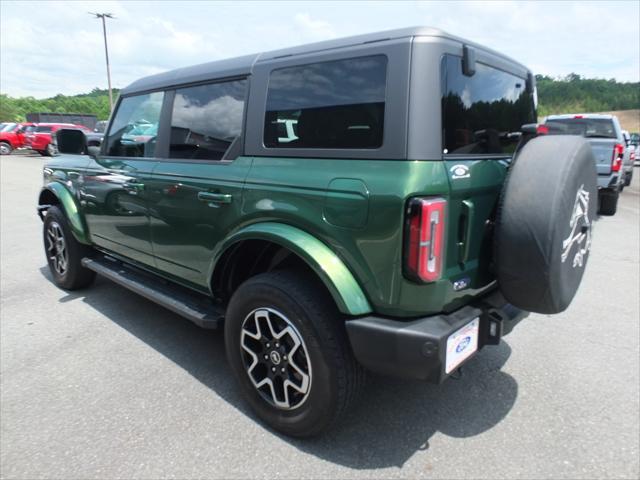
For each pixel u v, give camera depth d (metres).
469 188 2.22
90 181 4.14
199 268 3.10
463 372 3.30
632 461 2.40
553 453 2.46
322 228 2.28
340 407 2.34
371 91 2.20
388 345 2.12
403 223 2.03
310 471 2.32
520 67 3.02
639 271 5.66
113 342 3.72
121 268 4.12
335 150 2.30
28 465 2.36
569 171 2.14
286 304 2.37
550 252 2.11
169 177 3.19
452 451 2.47
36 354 3.52
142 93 3.69
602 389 3.08
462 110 2.34
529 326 4.08
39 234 7.54
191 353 3.55
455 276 2.22
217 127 2.96
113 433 2.61
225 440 2.55
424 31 2.14
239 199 2.68
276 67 2.64
